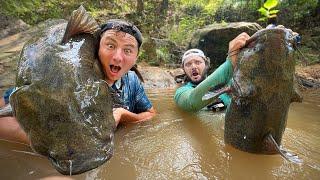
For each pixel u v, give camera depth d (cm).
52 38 59
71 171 43
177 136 80
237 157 67
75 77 51
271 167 63
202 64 120
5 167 59
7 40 182
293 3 266
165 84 166
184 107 104
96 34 66
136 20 280
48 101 47
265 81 61
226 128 72
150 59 212
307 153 69
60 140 45
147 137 79
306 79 176
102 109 50
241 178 58
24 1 254
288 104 63
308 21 271
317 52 246
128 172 59
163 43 234
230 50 67
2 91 121
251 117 65
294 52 61
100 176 57
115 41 67
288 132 82
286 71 60
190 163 64
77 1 285
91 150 44
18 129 70
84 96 49
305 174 60
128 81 96
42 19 253
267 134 65
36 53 56
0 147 68
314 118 97
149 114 98
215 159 66
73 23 60
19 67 56
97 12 279
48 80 49
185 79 134
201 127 88
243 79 63
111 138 48
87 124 47
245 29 194
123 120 90
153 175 58
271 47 60
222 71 86
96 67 63
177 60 220
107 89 53
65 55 55
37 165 60
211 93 68
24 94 48
